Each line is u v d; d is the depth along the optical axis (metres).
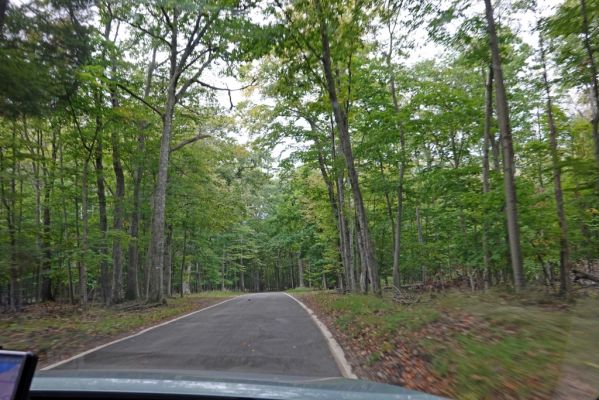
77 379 3.02
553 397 4.98
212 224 33.28
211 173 30.80
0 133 17.56
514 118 22.58
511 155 12.61
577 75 13.37
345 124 19.77
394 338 9.52
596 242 16.94
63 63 13.42
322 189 31.22
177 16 21.61
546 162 19.19
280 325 13.67
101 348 9.95
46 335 11.70
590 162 12.42
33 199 26.88
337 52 16.92
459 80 23.92
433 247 26.11
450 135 23.73
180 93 23.09
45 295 30.53
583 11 11.84
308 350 9.34
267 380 3.06
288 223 39.72
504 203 16.81
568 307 9.82
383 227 32.03
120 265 25.42
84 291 19.80
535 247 17.06
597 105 12.73
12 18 11.48
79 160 25.09
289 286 86.56
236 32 17.34
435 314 10.52
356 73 20.48
